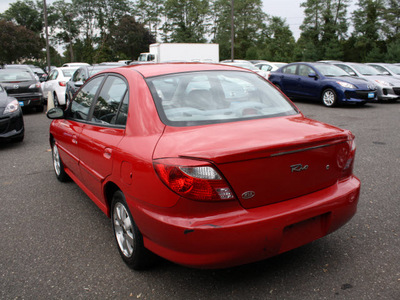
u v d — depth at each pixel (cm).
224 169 216
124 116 290
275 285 260
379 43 7031
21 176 544
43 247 327
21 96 1205
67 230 361
